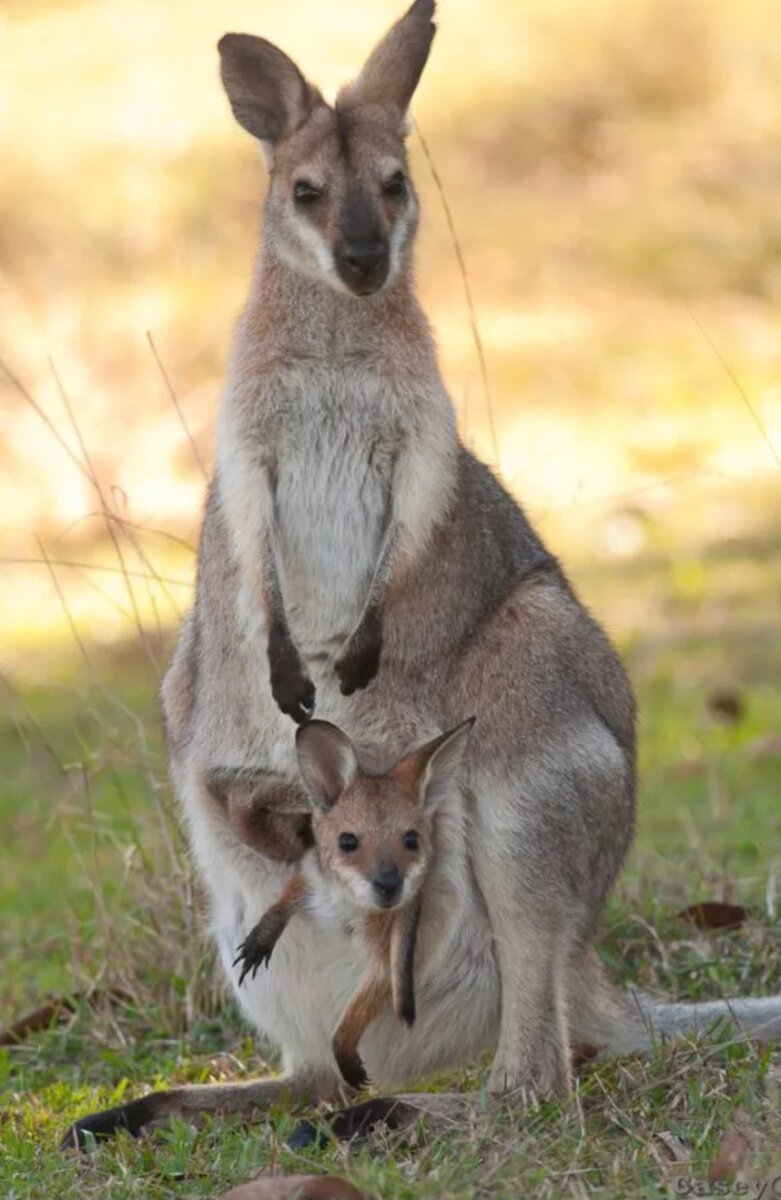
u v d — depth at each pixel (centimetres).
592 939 956
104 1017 1094
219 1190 816
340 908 882
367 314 930
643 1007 965
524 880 899
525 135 3102
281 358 935
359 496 940
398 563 922
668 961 1091
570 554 2081
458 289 2755
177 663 1015
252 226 2944
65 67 3416
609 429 2380
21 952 1258
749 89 3181
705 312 2670
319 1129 850
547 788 905
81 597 2069
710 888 1180
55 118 3256
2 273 2817
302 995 926
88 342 2578
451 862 902
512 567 962
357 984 909
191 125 3203
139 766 1159
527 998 895
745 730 1611
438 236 2886
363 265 911
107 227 2939
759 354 2545
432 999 913
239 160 3094
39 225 2939
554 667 924
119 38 3509
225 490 946
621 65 3234
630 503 2184
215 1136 882
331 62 3161
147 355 2553
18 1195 817
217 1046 1080
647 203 2939
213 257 2855
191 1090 929
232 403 945
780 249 2805
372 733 935
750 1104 833
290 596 951
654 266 2781
